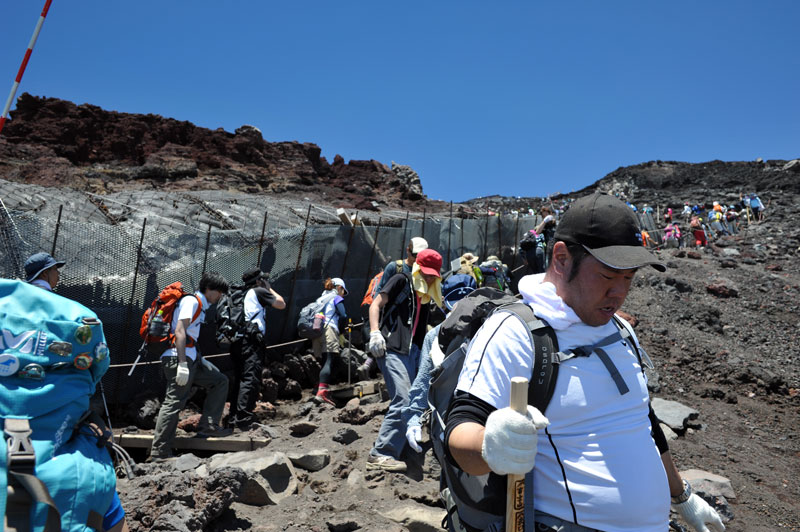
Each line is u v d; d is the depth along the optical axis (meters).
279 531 3.89
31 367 1.81
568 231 1.73
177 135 46.56
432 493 4.42
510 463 1.42
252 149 47.69
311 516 4.11
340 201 38.97
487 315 2.04
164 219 9.54
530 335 1.68
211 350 7.71
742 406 8.17
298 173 48.62
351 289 9.80
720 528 2.08
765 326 12.49
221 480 3.88
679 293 13.98
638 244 1.70
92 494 1.83
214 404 5.93
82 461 1.85
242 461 4.50
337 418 6.14
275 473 4.44
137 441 5.88
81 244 7.00
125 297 7.12
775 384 8.90
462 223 12.45
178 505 3.59
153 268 7.37
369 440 5.49
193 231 8.03
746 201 34.34
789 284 15.61
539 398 1.66
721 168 69.44
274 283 8.66
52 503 1.68
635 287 13.83
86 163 42.81
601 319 1.73
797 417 8.00
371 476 4.64
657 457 1.74
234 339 6.43
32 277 3.61
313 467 4.87
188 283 7.68
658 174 70.88
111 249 7.21
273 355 8.53
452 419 1.65
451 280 5.55
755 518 5.05
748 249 21.88
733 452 6.48
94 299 6.95
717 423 7.34
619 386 1.68
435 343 2.29
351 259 9.83
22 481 1.67
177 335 5.43
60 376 1.88
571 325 1.71
